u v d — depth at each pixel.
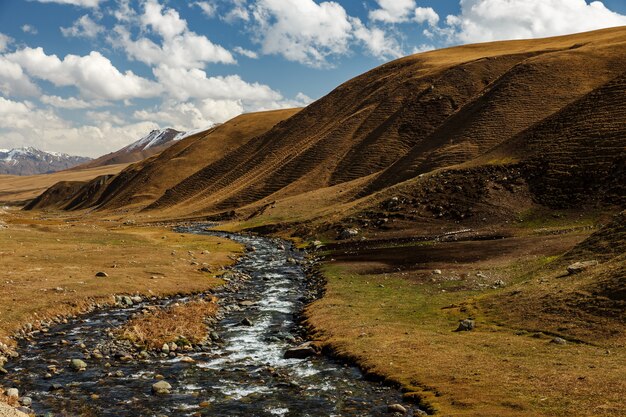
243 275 49.59
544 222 63.44
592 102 84.69
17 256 50.44
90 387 20.44
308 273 50.69
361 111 177.00
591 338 22.86
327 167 146.75
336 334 27.45
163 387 20.06
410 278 42.69
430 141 121.25
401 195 79.81
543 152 77.62
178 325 29.91
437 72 177.00
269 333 29.47
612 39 142.88
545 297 28.58
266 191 154.62
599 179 66.75
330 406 18.25
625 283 25.77
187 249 66.69
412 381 19.89
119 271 46.28
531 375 18.97
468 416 15.77
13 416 14.75
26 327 29.22
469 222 68.12
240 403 18.72
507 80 125.56
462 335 25.66
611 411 15.07
